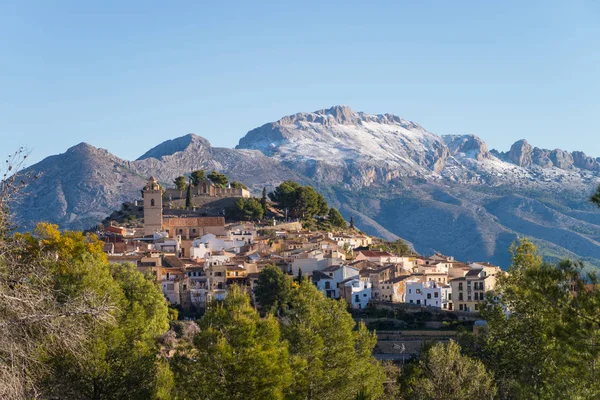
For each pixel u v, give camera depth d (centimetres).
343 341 8950
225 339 7238
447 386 9181
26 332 4334
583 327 4469
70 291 7038
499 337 8119
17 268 4672
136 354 7294
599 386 5162
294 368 7950
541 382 7062
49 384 6188
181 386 7319
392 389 11188
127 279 11731
